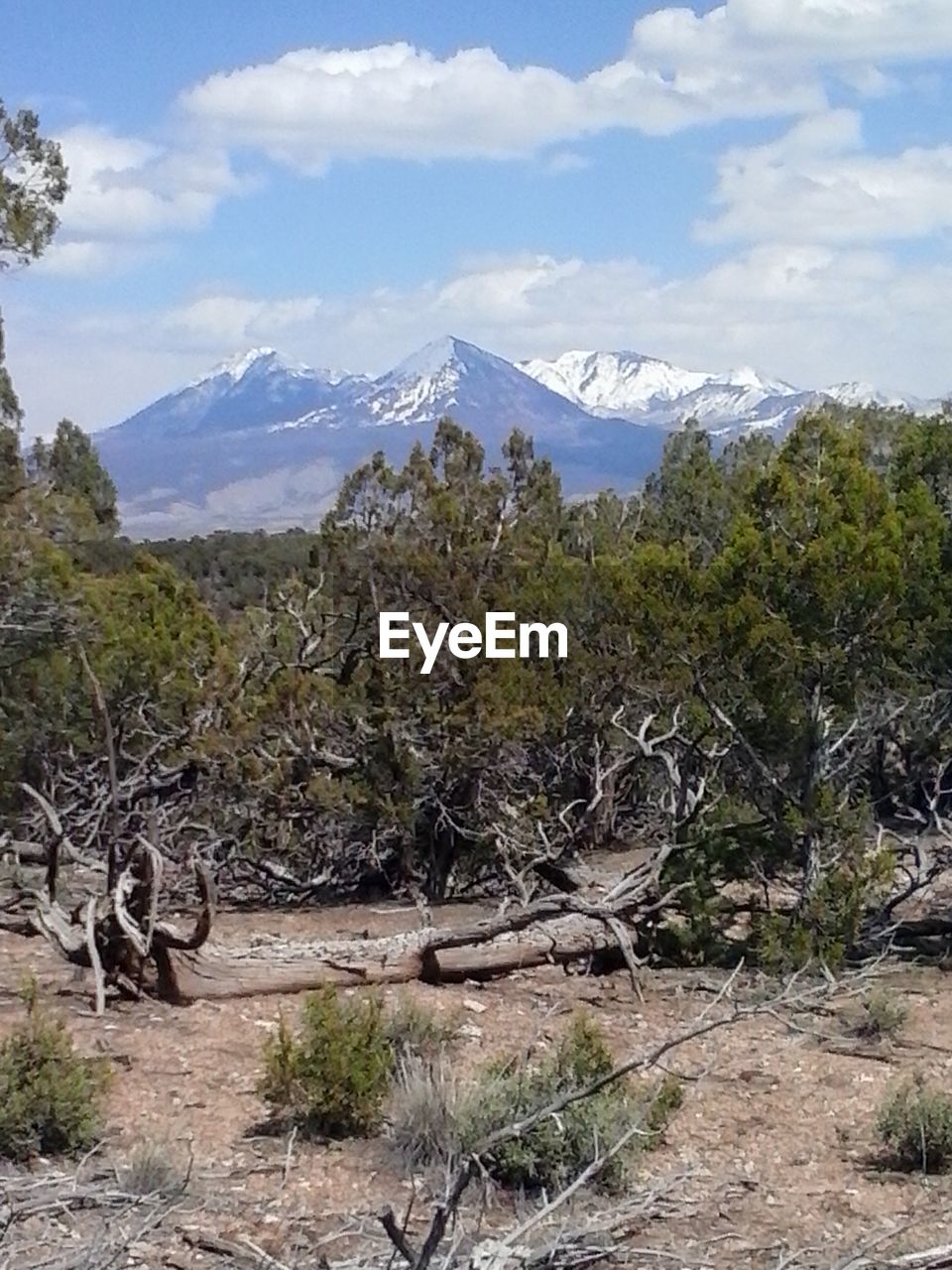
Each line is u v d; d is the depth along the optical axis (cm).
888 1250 684
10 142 1413
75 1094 798
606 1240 648
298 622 1995
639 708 1772
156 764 1812
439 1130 786
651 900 1404
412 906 1850
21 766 1803
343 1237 668
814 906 1306
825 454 1459
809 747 1394
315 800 1828
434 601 1898
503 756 1880
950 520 1903
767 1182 788
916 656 1549
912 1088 961
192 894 1619
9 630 1620
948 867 1505
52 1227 660
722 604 1409
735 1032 1127
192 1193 727
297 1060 862
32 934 1381
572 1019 1159
